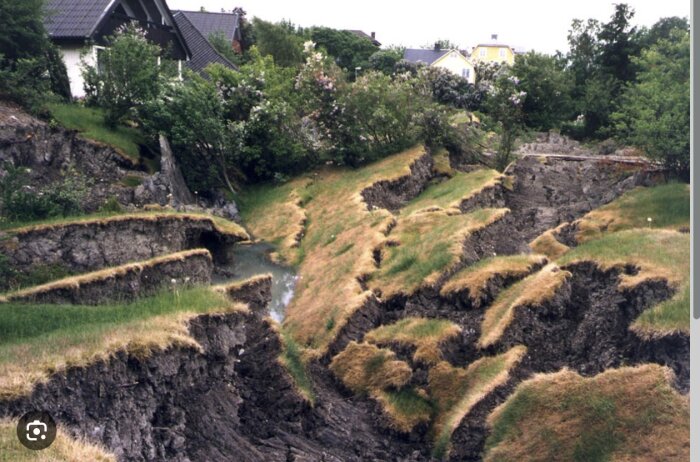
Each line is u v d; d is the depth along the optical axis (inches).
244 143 1470.2
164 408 522.6
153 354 513.7
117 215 935.0
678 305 682.8
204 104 1353.3
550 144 1715.1
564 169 1405.0
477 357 753.0
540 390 653.3
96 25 1362.0
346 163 1493.6
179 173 1302.9
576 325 751.7
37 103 1103.0
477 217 984.3
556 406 633.6
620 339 706.8
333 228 1187.9
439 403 718.5
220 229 1035.3
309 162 1503.4
